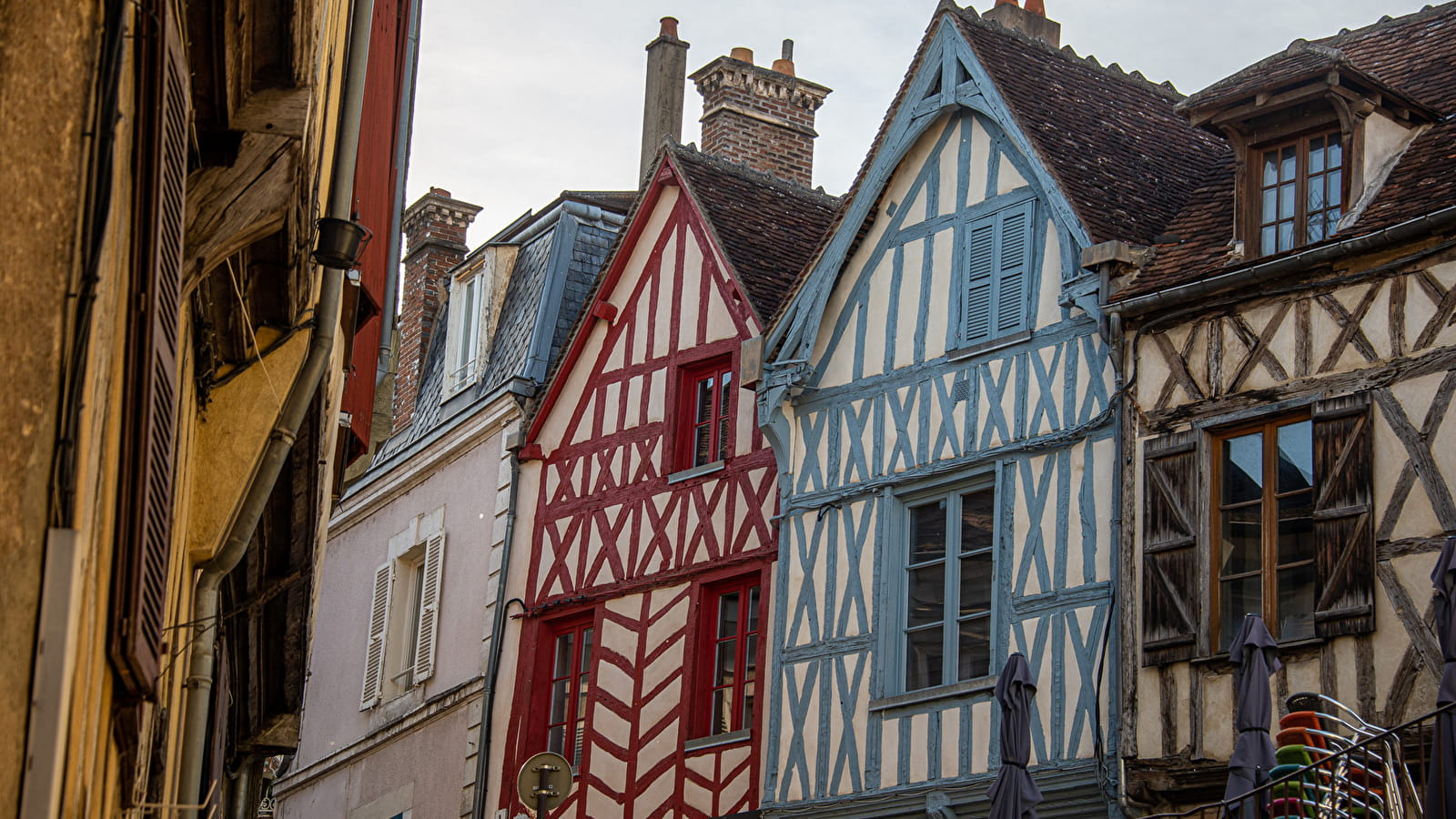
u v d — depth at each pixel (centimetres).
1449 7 1476
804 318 1564
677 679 1675
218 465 715
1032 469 1380
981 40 1520
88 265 348
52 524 339
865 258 1556
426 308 2369
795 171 2134
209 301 669
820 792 1455
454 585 1991
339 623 2244
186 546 673
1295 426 1222
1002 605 1370
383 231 1205
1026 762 1177
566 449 1875
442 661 1973
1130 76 1642
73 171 352
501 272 2112
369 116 1030
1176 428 1278
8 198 347
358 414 1324
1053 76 1546
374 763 2075
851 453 1520
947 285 1485
